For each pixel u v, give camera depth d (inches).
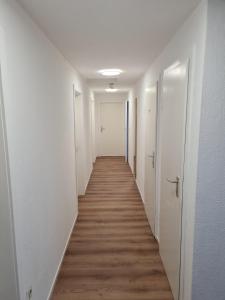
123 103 324.8
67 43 87.7
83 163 175.0
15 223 51.8
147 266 94.7
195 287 64.4
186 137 66.3
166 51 92.7
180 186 69.9
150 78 129.6
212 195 60.3
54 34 77.7
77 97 166.4
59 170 95.2
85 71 148.6
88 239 115.3
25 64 59.0
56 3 55.9
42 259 71.7
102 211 148.3
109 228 126.3
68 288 83.3
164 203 91.4
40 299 69.5
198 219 61.3
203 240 62.2
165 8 59.9
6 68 47.9
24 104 57.9
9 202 50.1
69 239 114.4
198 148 58.6
